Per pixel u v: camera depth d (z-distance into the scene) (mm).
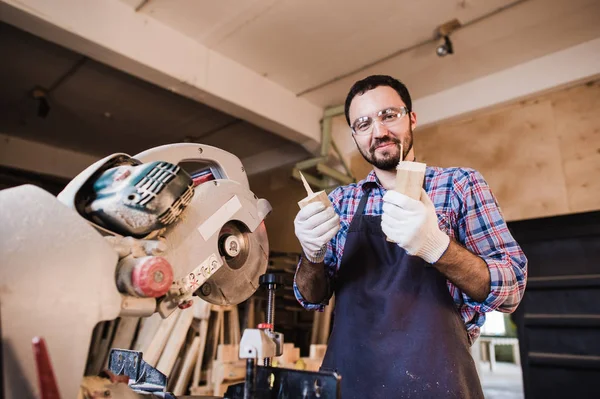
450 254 846
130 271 624
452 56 3184
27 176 4801
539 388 2846
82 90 3730
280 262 4199
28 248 553
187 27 2922
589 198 2875
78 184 671
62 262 569
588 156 2938
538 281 2979
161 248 687
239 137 4680
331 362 990
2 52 3174
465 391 851
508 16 2748
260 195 5531
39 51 3172
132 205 645
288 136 3879
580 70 2982
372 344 939
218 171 985
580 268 2846
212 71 3135
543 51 3113
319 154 4082
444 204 1063
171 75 2877
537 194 3100
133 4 2686
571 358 2734
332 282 1185
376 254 1060
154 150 850
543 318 2898
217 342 2715
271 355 686
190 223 776
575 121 3031
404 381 875
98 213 660
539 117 3203
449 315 935
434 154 3686
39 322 535
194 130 4527
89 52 2607
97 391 691
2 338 506
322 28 2904
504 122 3367
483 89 3418
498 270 894
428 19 2795
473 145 3484
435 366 872
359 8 2703
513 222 3201
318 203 930
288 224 5105
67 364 544
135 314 651
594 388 2646
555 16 2736
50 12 2320
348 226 1184
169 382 2354
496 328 7250
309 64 3340
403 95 1178
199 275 767
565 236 2951
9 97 3863
